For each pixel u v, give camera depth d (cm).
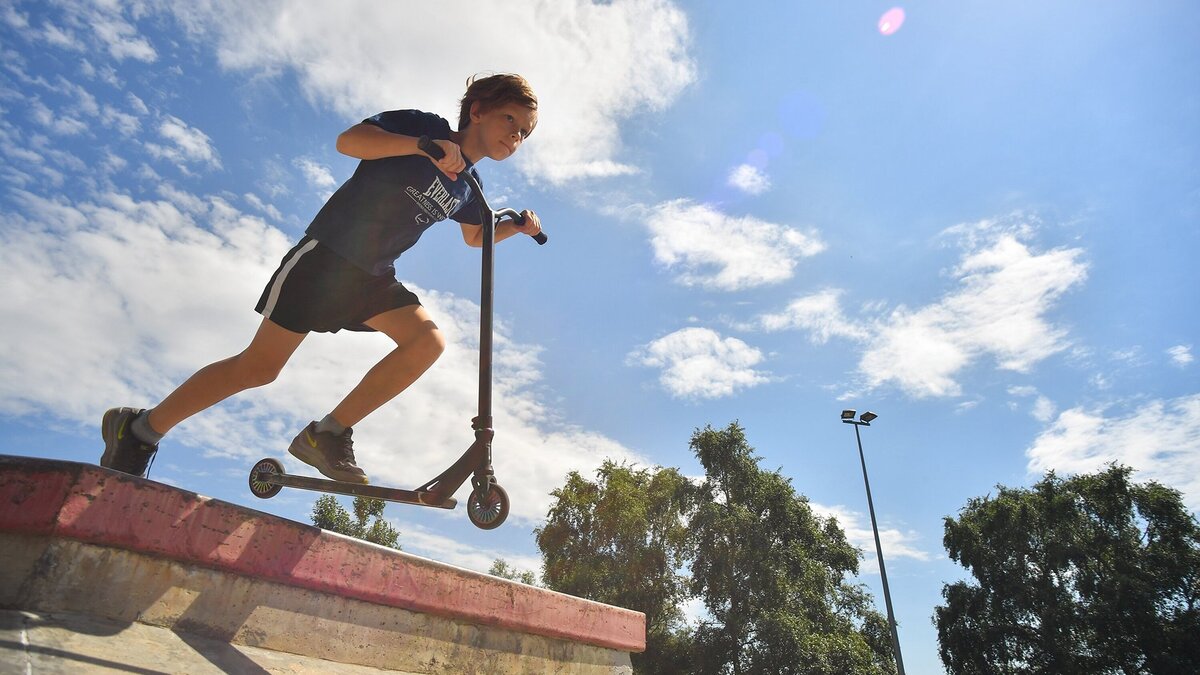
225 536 176
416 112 235
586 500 2725
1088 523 2647
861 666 2242
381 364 230
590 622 310
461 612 243
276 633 185
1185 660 2236
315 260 217
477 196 247
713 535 2530
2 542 141
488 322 232
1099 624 2388
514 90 248
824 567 2642
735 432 2805
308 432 225
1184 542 2498
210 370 213
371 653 211
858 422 2255
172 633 162
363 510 2489
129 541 155
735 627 2320
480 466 215
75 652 134
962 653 2650
